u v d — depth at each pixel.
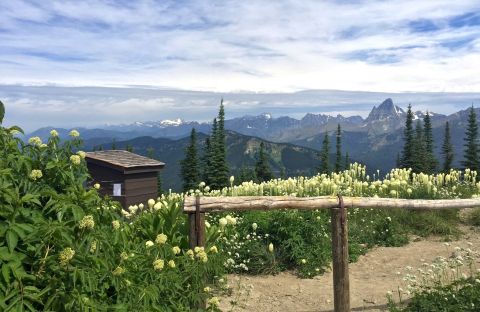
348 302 6.34
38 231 3.34
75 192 4.06
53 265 3.32
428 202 8.55
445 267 7.17
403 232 11.88
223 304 7.17
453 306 6.02
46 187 3.91
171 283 4.87
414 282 6.74
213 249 6.09
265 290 8.02
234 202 6.26
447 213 13.12
